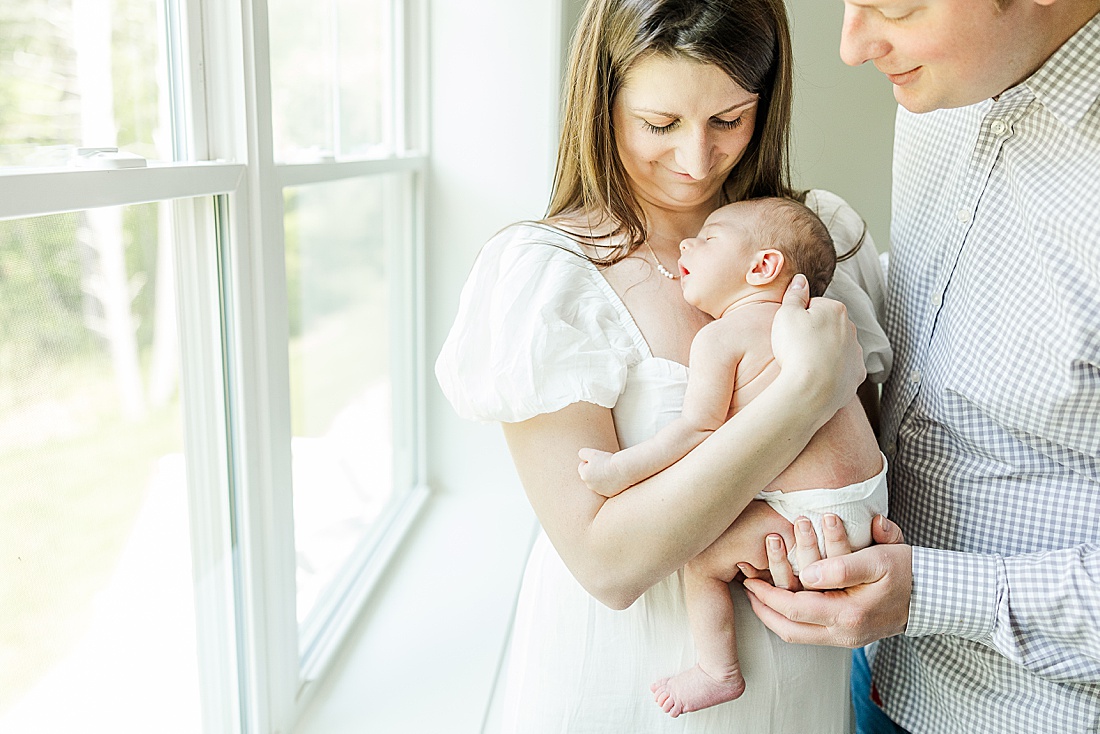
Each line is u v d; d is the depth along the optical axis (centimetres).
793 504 101
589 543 96
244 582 125
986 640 106
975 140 112
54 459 83
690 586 104
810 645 109
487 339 104
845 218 136
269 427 126
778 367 99
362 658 161
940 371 116
